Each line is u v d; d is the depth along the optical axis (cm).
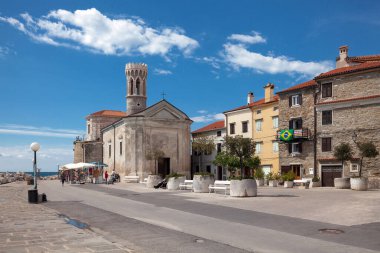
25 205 2309
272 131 5188
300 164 4469
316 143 4316
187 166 6038
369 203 2002
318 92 4334
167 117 5925
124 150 5922
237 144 3091
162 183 3800
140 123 5728
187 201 2298
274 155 5128
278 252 988
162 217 1669
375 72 3884
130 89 6650
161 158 5859
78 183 5462
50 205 2308
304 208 1847
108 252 976
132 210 1952
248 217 1606
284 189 3641
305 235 1201
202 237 1204
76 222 1609
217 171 6259
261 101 5625
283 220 1503
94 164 5503
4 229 1366
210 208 1938
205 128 6906
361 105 3956
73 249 1014
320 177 4238
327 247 1029
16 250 1014
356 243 1071
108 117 8300
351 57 4800
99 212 1909
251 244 1087
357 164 3925
